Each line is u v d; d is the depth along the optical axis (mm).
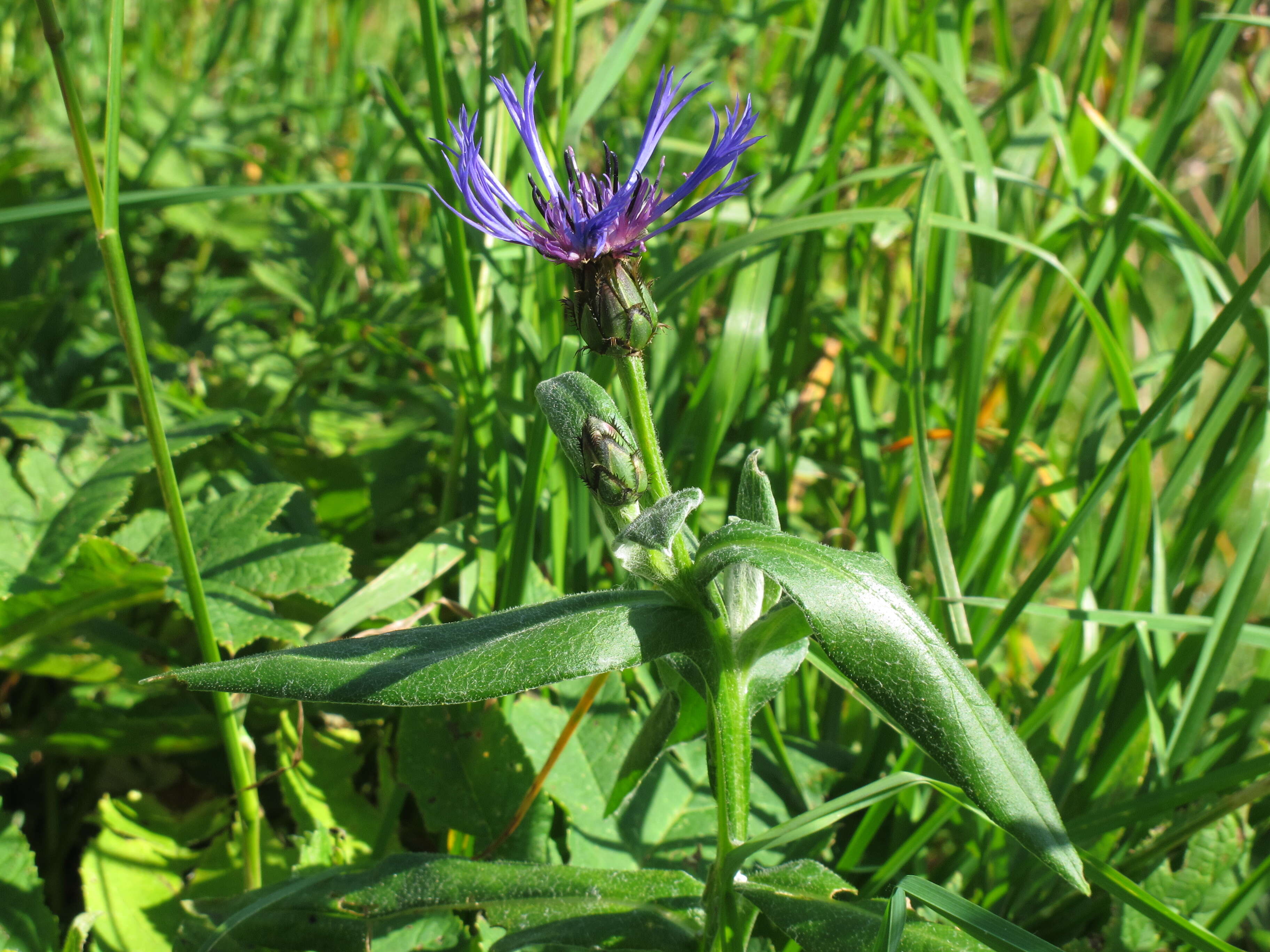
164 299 502
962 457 309
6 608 262
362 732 319
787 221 316
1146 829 282
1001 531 314
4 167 429
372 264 510
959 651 276
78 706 287
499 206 215
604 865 272
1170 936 261
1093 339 532
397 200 571
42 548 282
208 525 288
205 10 774
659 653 205
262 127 584
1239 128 430
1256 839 290
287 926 223
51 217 296
